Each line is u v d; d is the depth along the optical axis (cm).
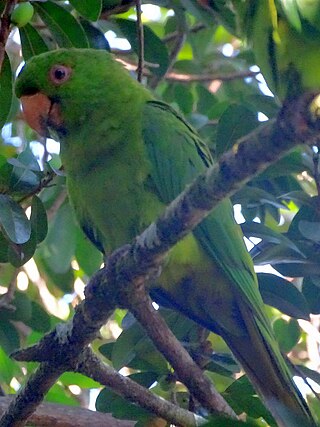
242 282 819
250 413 790
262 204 877
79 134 856
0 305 938
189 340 888
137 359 834
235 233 830
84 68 872
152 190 826
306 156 860
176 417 732
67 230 1055
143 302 706
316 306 873
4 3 788
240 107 855
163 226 646
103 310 699
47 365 716
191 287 834
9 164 798
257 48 667
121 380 731
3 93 830
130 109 854
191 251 813
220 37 1405
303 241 839
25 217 770
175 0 1030
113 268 689
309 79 620
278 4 622
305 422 735
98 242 895
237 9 703
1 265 1197
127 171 827
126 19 961
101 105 856
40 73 874
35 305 975
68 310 1224
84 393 1146
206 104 1162
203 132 1040
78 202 866
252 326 815
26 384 728
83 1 790
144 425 791
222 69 1204
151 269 680
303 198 842
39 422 821
